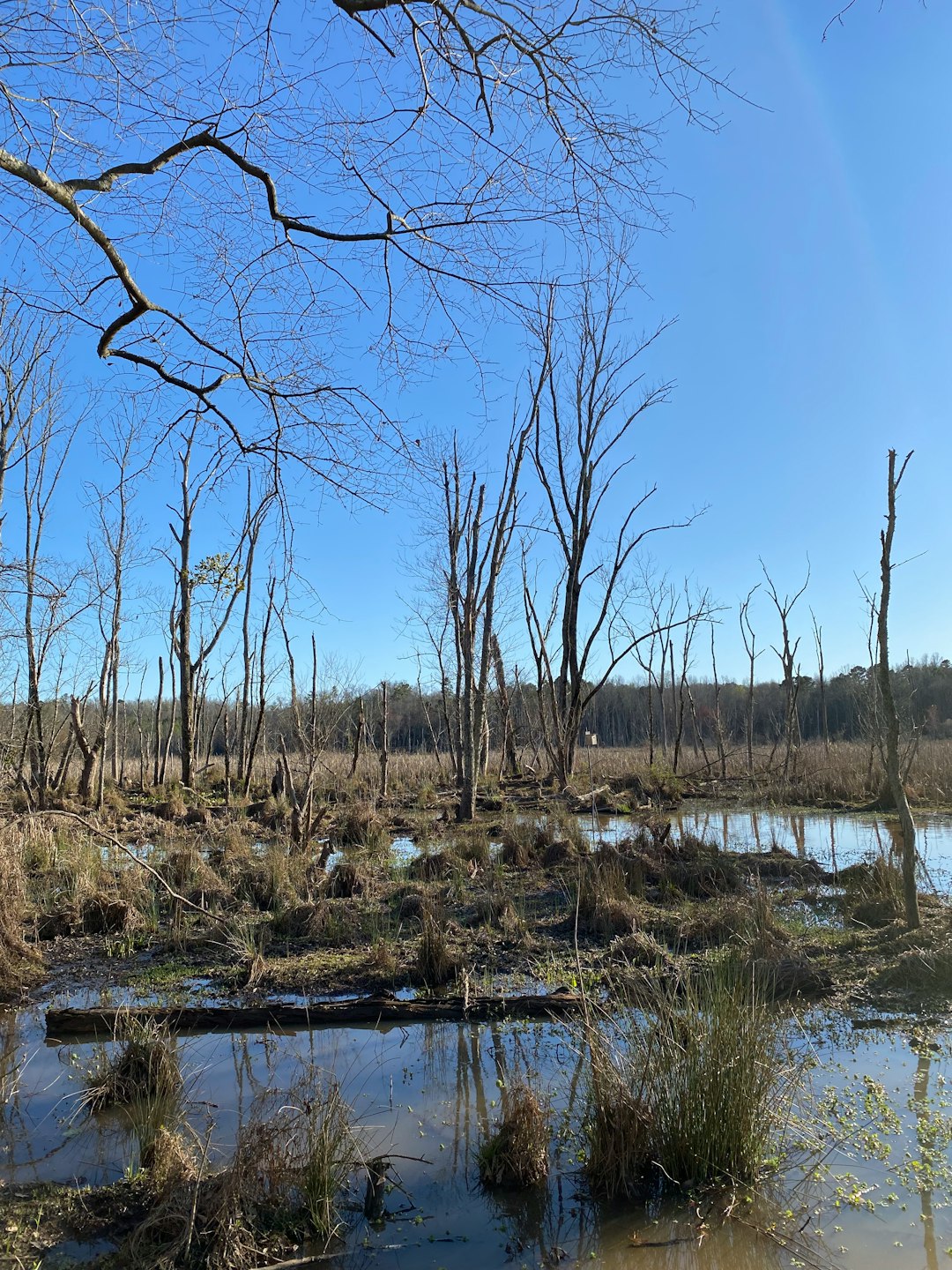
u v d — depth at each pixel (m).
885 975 7.71
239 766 25.55
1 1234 4.25
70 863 11.72
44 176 4.04
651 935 9.03
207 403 4.93
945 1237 4.25
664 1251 4.23
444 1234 4.38
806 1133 5.20
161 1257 4.04
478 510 20.94
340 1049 6.68
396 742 47.00
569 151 4.32
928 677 48.94
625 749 44.22
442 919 9.45
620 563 22.69
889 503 8.88
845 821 19.03
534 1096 5.19
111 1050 6.65
